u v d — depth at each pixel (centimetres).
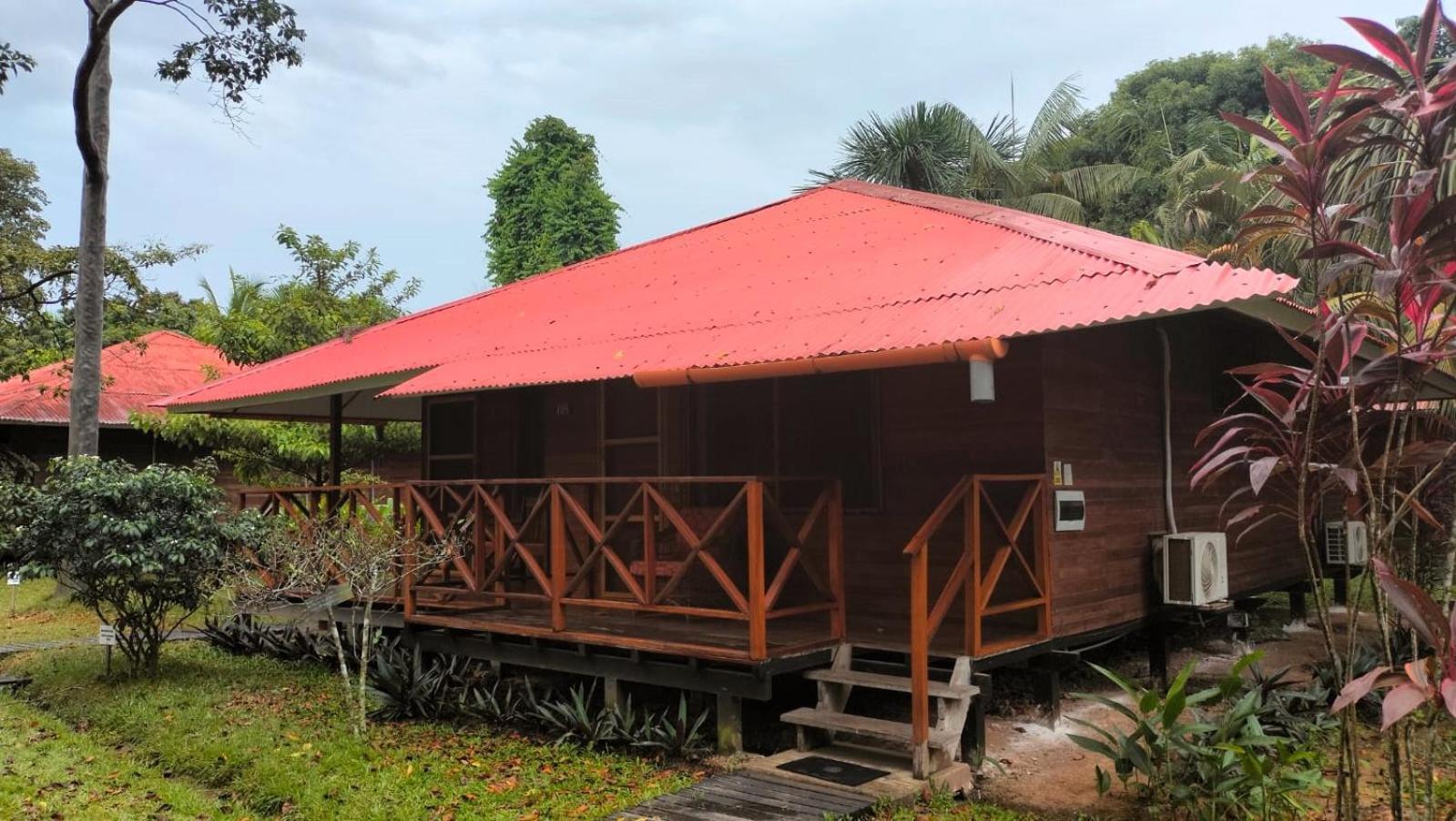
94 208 1455
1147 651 948
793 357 638
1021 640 678
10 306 1719
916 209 1033
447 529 877
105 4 1370
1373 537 424
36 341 1792
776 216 1191
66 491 895
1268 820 512
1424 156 417
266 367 1272
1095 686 854
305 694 866
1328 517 1134
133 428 2059
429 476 1166
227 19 1322
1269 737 541
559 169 3005
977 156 2477
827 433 823
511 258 3008
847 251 941
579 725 696
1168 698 537
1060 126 2769
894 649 668
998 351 565
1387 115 423
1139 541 811
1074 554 732
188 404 1198
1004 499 724
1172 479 855
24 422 1955
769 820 514
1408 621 371
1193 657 949
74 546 892
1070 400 738
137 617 942
